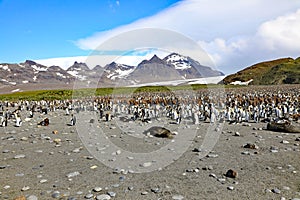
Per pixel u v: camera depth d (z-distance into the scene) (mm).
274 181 9094
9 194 8375
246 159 11727
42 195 8273
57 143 16047
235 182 9023
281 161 11328
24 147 15047
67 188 8836
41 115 33875
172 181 9312
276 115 25781
